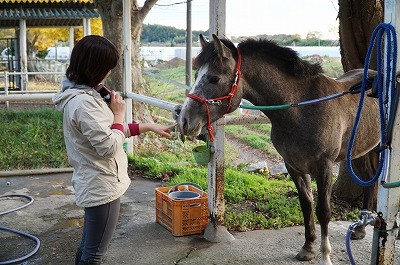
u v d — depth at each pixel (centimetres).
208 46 338
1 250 396
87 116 238
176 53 2122
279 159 885
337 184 531
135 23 836
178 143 859
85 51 244
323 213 357
